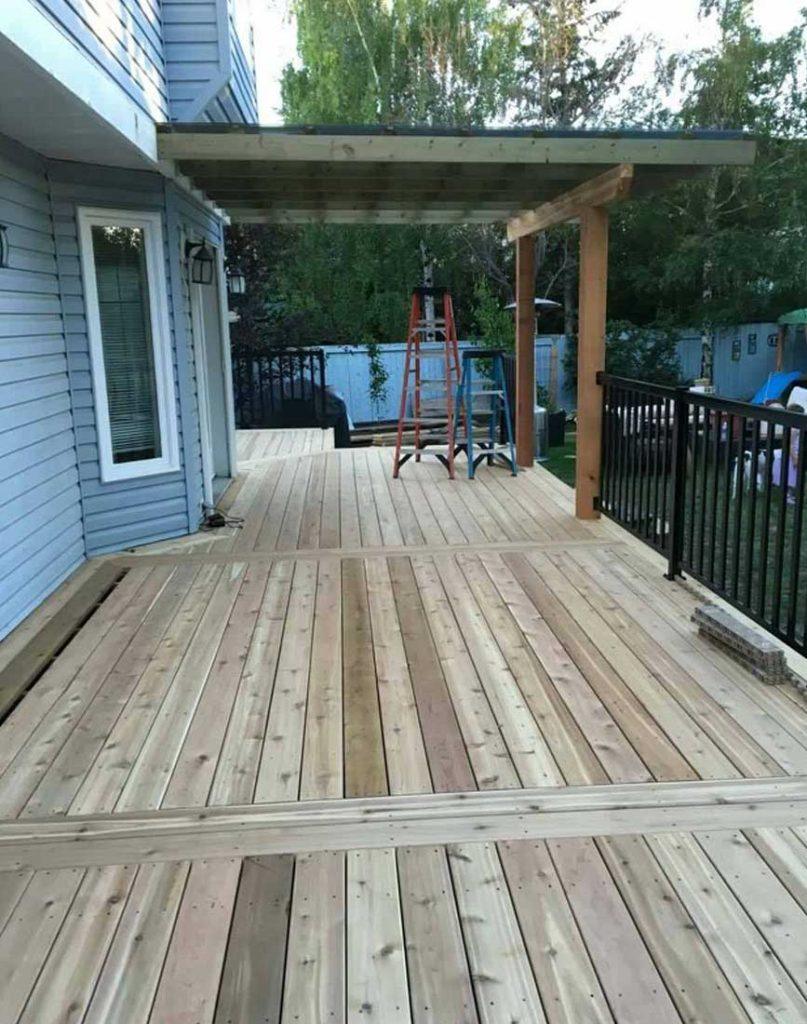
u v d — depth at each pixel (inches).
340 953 69.4
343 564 183.6
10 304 149.3
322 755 101.9
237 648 136.5
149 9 190.7
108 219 185.5
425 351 304.3
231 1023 62.7
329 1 582.9
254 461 319.3
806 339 598.9
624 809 89.4
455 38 593.0
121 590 167.3
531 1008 63.6
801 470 115.4
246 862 81.4
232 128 173.8
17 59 107.0
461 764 99.3
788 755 100.6
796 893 75.9
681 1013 62.9
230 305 600.7
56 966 68.3
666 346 605.0
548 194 234.7
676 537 167.9
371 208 263.6
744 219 614.5
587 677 123.4
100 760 101.3
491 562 183.8
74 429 184.5
